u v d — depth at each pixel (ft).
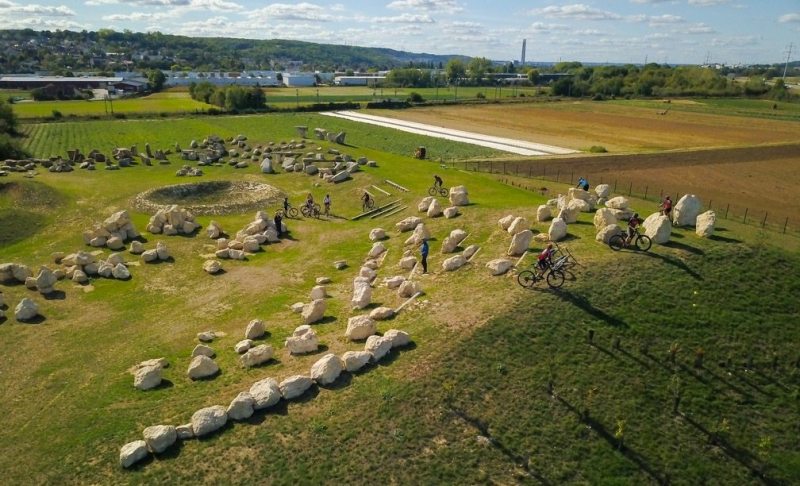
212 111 443.32
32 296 112.47
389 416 66.13
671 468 63.10
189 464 60.54
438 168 216.54
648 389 72.79
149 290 117.29
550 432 65.46
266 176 213.25
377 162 226.17
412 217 147.33
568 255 95.71
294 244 146.20
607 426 67.05
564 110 513.86
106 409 72.18
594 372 74.28
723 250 102.32
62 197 179.22
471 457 61.52
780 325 85.71
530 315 83.87
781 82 652.89
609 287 90.38
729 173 236.22
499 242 116.98
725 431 68.18
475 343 78.23
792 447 67.67
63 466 61.87
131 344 93.20
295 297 111.34
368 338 79.30
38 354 90.74
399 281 107.24
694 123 421.18
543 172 231.50
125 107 475.72
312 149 247.29
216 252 136.87
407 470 59.52
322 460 60.49
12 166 216.54
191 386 76.64
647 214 142.82
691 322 84.28
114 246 139.74
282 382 70.44
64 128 355.36
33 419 72.59
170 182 203.41
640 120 440.45
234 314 104.58
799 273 97.76
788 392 75.36
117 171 220.84
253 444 62.80
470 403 68.44
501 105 556.51
